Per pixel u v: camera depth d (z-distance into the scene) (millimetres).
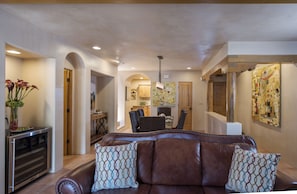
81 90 5469
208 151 2541
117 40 4418
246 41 4391
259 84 6055
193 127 9398
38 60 4020
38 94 4023
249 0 2346
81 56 5176
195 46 4879
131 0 2412
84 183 2098
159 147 2625
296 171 4184
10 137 3047
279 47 4371
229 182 2256
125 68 8883
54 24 3461
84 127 5496
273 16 3043
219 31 3760
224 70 4777
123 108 9922
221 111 9211
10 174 3035
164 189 2283
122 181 2281
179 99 9445
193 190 2260
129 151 2445
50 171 4031
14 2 2471
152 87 9562
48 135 3924
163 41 4473
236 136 2738
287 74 4652
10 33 3004
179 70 9414
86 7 2801
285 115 4734
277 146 5113
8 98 3500
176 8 2797
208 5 2693
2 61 2863
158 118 4629
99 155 2369
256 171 2094
